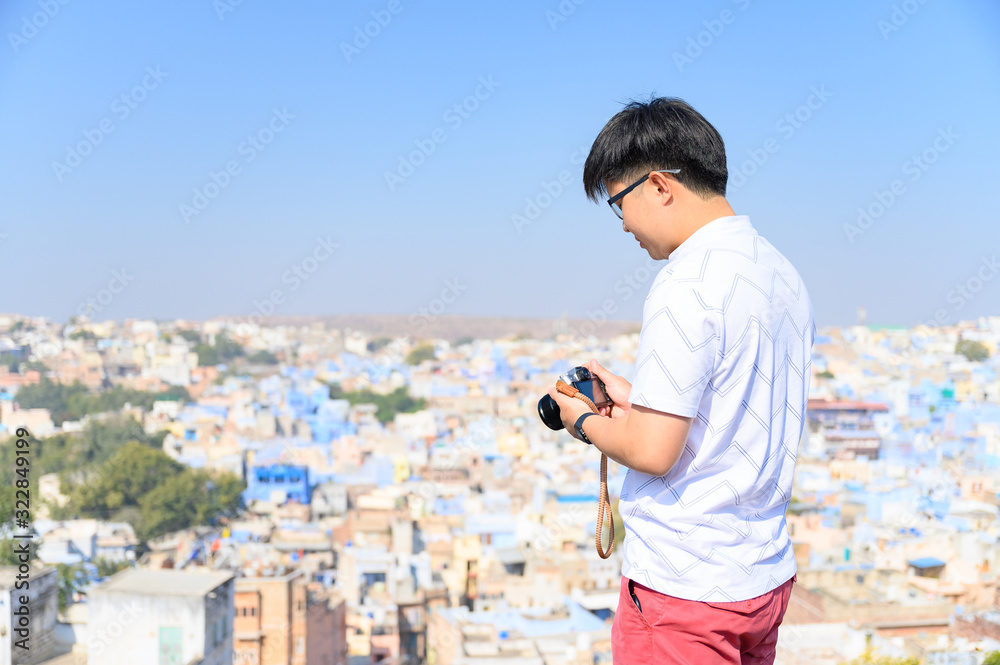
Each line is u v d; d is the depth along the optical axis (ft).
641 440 4.47
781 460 4.75
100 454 158.10
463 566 109.40
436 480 165.48
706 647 4.68
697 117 4.90
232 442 198.39
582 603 82.17
